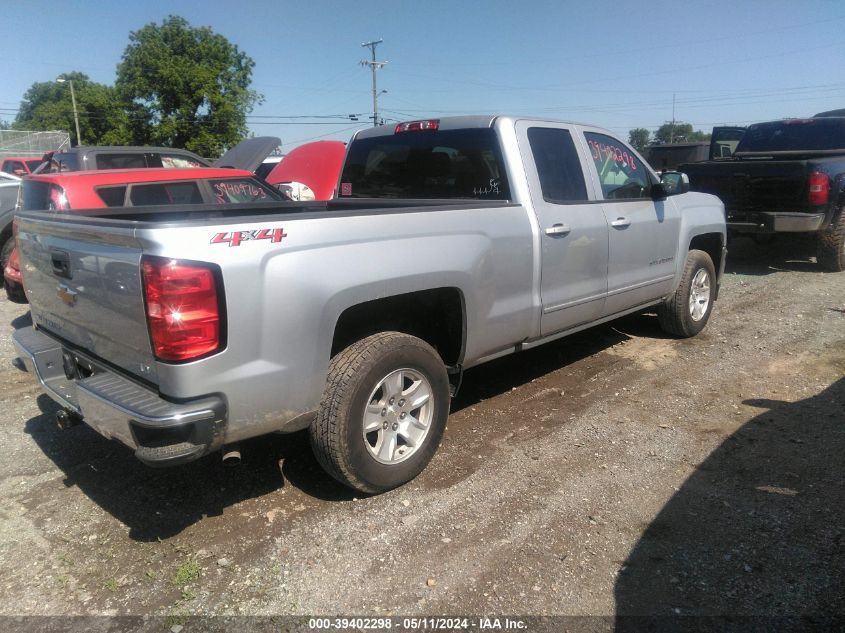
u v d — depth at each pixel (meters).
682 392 4.93
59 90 79.12
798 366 5.41
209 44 46.09
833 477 3.60
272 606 2.70
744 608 2.64
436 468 3.82
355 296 3.16
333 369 3.24
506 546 3.07
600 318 5.07
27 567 2.96
